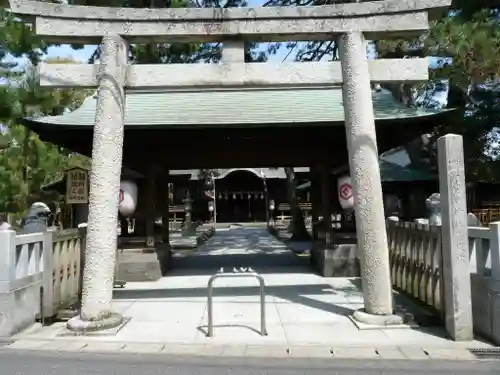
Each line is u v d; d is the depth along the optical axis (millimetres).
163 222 13398
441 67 11852
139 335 6754
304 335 6664
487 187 23906
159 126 10586
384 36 7785
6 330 6652
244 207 53406
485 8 10812
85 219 13555
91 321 6973
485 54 9891
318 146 12250
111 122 7387
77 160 18969
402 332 6734
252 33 7609
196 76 7680
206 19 7590
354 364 5434
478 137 13227
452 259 6336
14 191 17688
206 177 45312
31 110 15391
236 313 7969
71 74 7566
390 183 17438
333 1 14094
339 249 11820
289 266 13867
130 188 11609
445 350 5906
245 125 10609
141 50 13523
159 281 11383
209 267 13961
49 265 7574
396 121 10805
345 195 11477
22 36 13711
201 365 5453
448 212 6402
